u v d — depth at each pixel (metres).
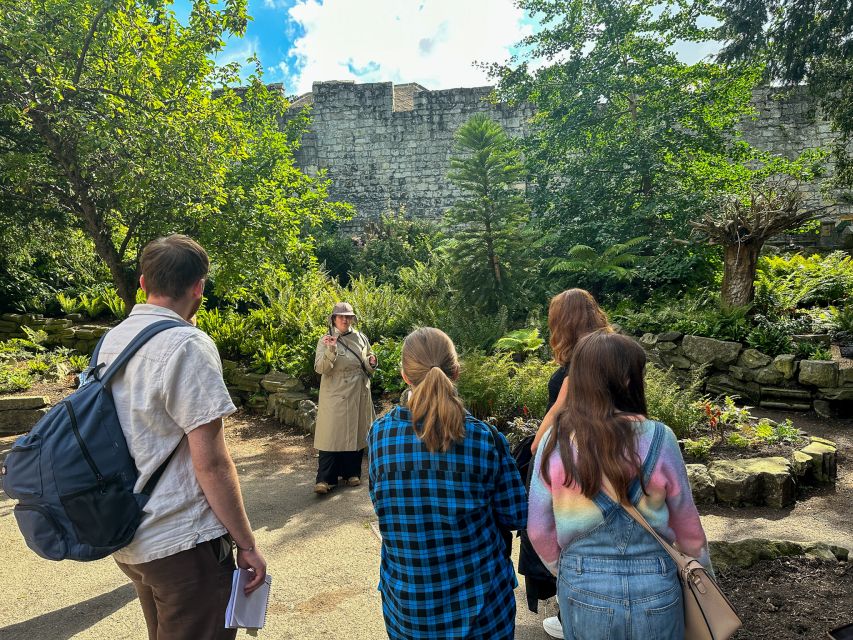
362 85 19.73
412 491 1.83
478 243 10.77
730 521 4.52
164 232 8.87
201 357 1.80
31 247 13.08
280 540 4.35
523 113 18.91
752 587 3.04
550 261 12.14
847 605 2.84
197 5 8.70
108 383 1.77
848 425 7.00
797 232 13.56
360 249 17.08
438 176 19.61
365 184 19.98
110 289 14.03
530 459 2.78
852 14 10.29
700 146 12.98
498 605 1.89
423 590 1.81
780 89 14.17
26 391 9.23
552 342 2.74
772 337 7.96
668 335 8.69
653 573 1.58
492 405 6.66
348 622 3.20
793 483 4.91
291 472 6.13
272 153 10.79
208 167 8.22
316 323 10.10
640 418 1.65
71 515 1.63
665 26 12.59
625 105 13.68
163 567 1.77
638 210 12.28
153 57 8.17
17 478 1.66
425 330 2.05
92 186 9.09
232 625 1.78
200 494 1.83
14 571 3.89
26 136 8.86
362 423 5.39
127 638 3.04
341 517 4.78
